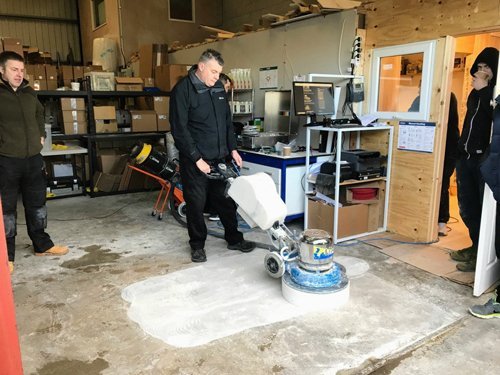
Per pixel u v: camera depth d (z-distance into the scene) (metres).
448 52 3.26
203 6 8.59
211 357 2.03
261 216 2.61
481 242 2.54
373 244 3.58
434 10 3.30
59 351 2.08
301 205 4.05
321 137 4.09
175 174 4.22
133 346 2.12
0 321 1.03
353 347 2.11
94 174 5.72
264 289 2.72
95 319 2.38
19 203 4.95
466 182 3.10
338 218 3.56
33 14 10.20
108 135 5.37
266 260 2.81
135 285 2.77
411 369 1.96
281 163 3.82
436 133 3.41
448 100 3.37
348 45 3.92
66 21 10.62
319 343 2.14
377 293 2.68
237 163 3.34
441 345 2.15
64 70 6.31
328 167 3.65
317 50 4.27
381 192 3.88
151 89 6.05
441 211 3.77
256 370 1.94
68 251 3.44
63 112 5.29
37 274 2.99
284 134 4.34
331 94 3.93
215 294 2.65
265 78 5.06
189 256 3.33
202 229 3.22
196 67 3.05
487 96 2.93
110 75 5.71
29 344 2.14
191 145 2.94
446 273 2.99
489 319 2.40
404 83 3.63
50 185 5.32
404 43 3.56
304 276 2.54
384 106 3.83
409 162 3.66
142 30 8.12
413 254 3.35
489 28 2.99
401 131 3.68
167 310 2.45
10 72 2.84
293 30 4.55
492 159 2.35
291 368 1.95
